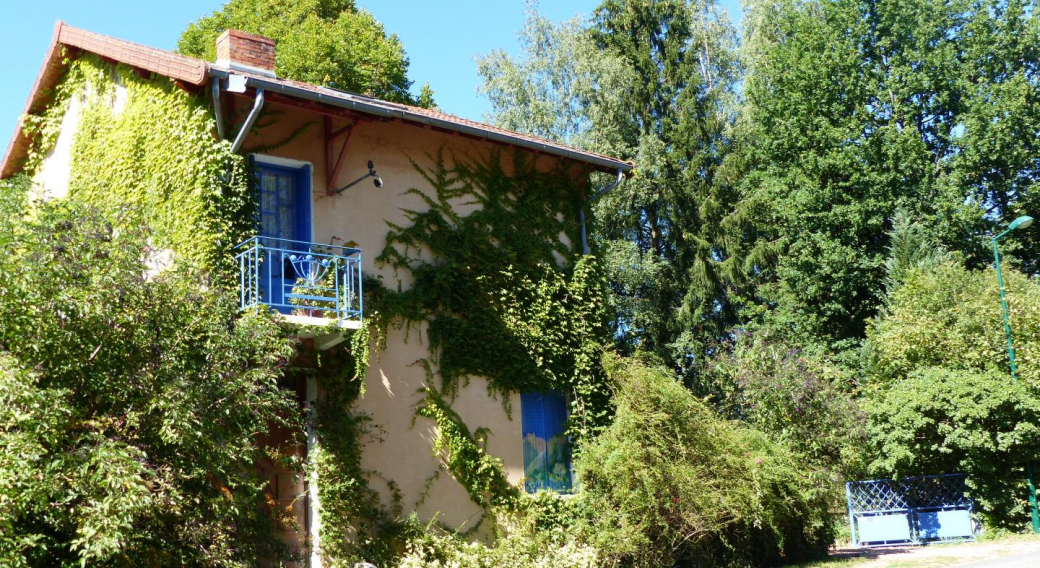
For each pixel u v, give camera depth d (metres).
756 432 14.82
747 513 13.41
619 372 14.38
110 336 9.16
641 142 30.12
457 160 14.67
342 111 12.66
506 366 13.98
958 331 18.80
